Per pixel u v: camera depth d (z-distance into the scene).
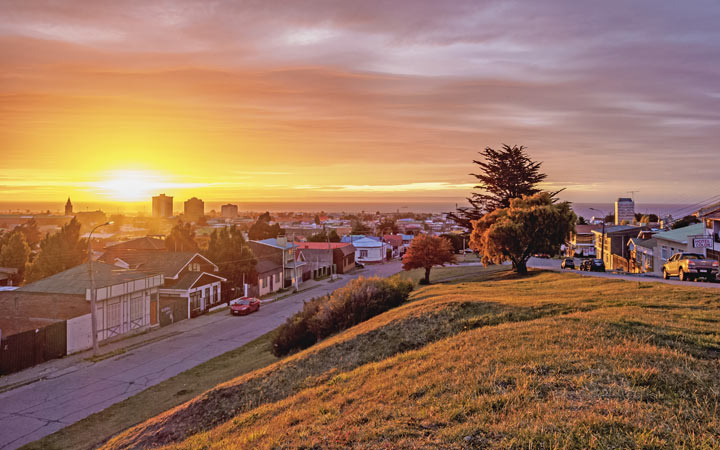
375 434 7.51
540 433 6.45
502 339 11.95
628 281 23.17
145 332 33.00
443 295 22.67
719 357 9.05
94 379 22.19
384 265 94.75
